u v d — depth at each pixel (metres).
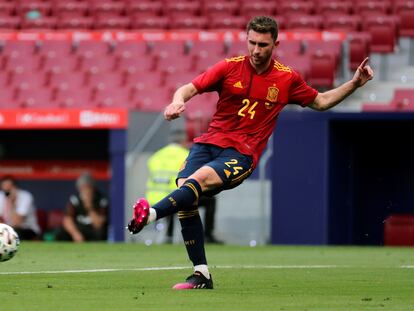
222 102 26.06
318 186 54.62
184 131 57.62
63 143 72.81
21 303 22.31
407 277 31.03
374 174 57.44
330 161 54.59
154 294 24.58
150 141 59.62
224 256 43.06
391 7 92.69
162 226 57.91
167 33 88.62
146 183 59.44
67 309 21.12
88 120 61.44
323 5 93.31
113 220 59.16
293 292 25.64
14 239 26.38
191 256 26.14
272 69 26.14
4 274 31.06
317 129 54.50
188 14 95.94
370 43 85.81
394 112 53.25
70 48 87.44
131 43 86.75
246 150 25.78
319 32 86.19
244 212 56.84
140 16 96.44
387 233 56.50
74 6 98.00
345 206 56.47
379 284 28.47
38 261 37.88
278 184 55.28
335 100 26.98
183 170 25.95
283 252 46.22
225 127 26.06
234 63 25.95
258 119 26.08
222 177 25.19
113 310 21.00
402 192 57.34
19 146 73.06
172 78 81.69
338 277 30.95
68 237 59.69
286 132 54.94
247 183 56.78
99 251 46.31
